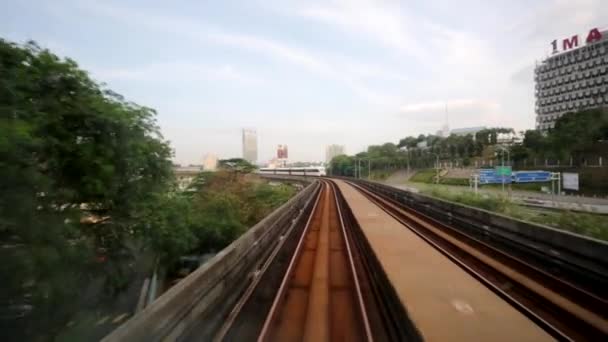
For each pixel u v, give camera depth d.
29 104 8.84
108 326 11.80
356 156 144.38
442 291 8.37
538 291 7.99
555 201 43.06
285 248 14.09
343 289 9.26
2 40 8.45
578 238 8.52
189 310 5.74
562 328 6.47
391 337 6.35
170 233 16.41
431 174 97.44
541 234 10.07
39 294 8.38
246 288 8.80
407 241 14.34
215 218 24.00
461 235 14.80
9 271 7.61
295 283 9.74
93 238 11.77
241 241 9.55
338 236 17.02
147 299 14.42
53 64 9.45
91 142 10.48
